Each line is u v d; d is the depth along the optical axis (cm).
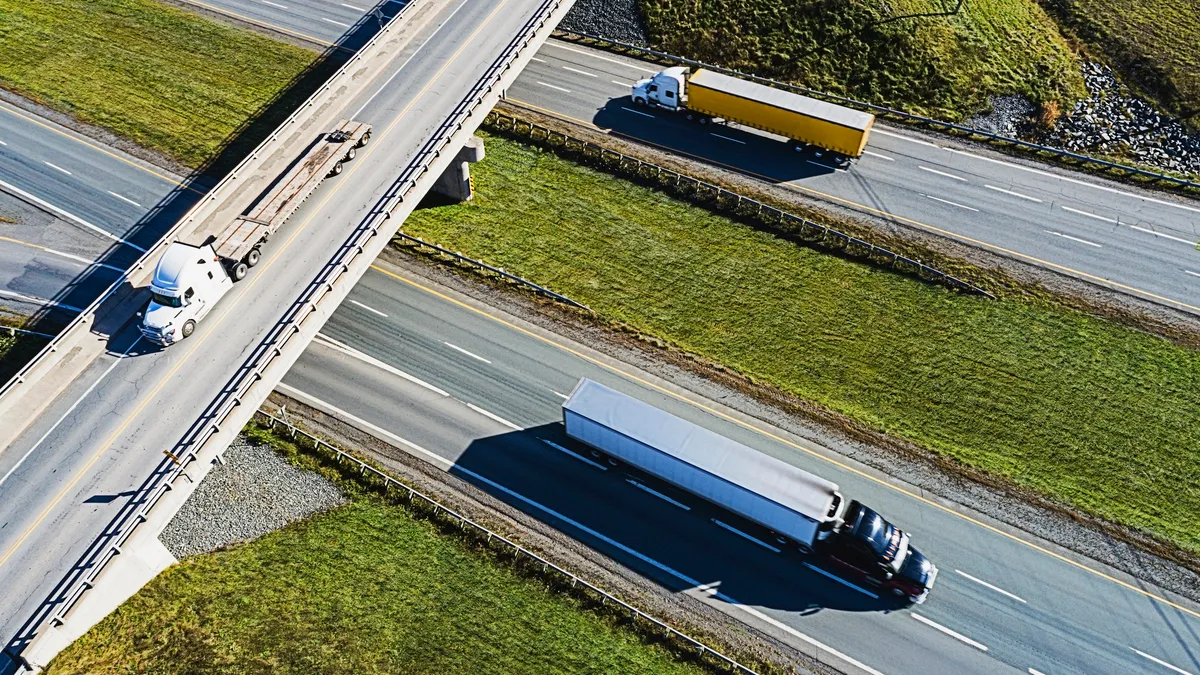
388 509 3900
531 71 6338
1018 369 4509
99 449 3481
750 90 5584
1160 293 4828
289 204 4175
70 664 3306
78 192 5362
